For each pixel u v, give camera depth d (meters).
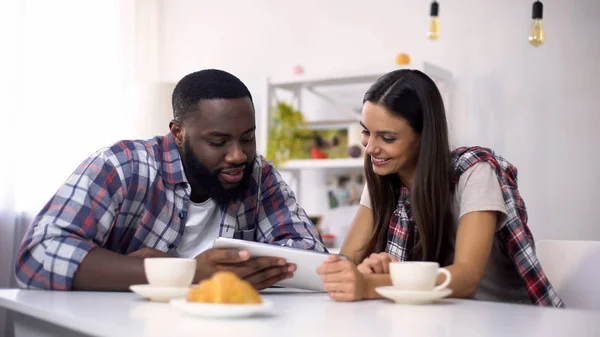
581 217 2.83
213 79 1.46
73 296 1.13
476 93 3.05
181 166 1.52
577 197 2.85
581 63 2.86
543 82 2.92
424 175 1.42
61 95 3.34
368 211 1.64
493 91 3.02
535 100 2.94
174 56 3.86
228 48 3.72
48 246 1.26
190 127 1.46
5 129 3.06
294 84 3.26
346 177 3.32
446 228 1.46
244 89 1.48
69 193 1.37
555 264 1.58
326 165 3.12
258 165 1.70
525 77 2.96
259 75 3.62
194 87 1.46
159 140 1.58
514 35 2.99
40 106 3.25
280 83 3.23
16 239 3.15
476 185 1.40
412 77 1.44
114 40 3.58
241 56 3.68
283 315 0.90
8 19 3.09
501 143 2.99
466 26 3.09
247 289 0.86
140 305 0.99
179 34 3.87
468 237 1.34
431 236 1.43
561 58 2.90
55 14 3.35
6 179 3.05
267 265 1.23
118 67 3.59
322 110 3.39
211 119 1.43
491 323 0.86
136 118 3.19
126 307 0.96
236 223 1.66
